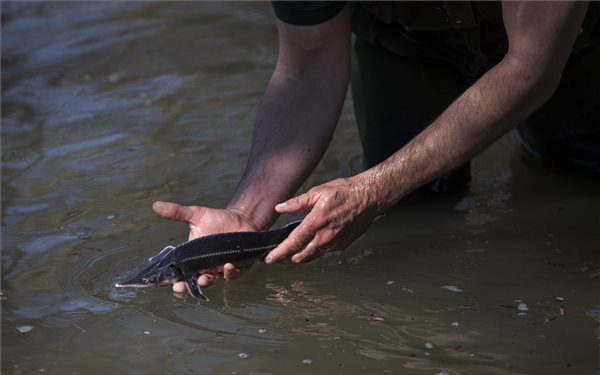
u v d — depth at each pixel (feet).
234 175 18.39
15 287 14.64
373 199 13.55
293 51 15.55
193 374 12.28
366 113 17.80
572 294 14.11
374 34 16.97
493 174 18.48
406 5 15.64
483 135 13.30
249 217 14.37
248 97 22.41
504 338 12.98
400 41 16.81
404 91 17.33
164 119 21.35
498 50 16.22
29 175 18.83
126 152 19.71
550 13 12.49
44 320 13.69
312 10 14.94
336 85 15.49
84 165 19.20
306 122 15.19
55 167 19.15
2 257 15.57
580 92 17.39
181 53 25.61
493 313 13.65
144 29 27.48
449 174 17.63
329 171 18.61
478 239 15.98
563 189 17.69
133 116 21.63
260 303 14.14
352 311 13.84
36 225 16.69
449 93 17.25
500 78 12.99
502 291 14.28
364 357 12.59
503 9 12.92
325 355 12.67
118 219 16.81
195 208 14.12
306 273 15.05
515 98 13.00
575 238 15.85
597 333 13.02
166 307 14.06
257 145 15.11
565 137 18.07
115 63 25.08
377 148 17.88
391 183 13.52
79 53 25.81
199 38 26.61
